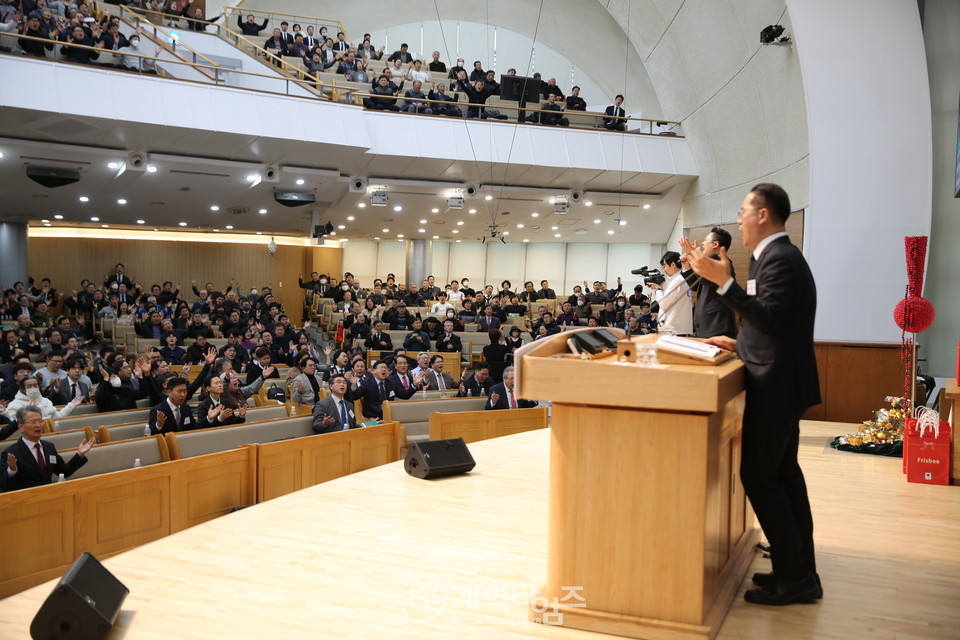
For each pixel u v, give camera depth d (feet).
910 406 21.65
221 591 10.73
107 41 44.19
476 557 12.16
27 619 10.14
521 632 9.46
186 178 54.60
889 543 13.20
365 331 54.03
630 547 9.46
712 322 17.37
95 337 64.03
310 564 11.82
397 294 70.08
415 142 54.75
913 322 21.81
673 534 9.30
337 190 60.39
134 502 17.22
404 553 12.34
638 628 9.32
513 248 97.30
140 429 24.06
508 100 59.82
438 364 37.55
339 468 22.76
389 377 33.37
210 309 66.59
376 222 77.56
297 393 34.19
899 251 38.86
